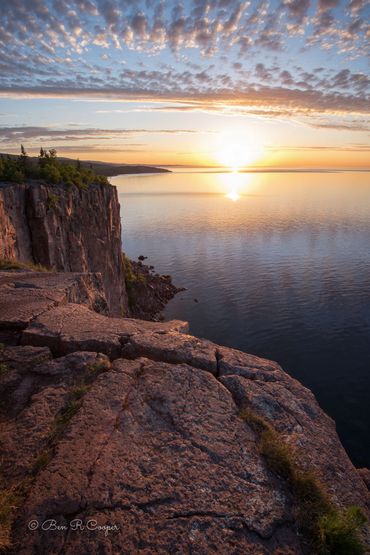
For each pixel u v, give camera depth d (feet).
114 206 209.36
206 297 267.59
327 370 165.37
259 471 16.85
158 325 30.96
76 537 12.91
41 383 22.15
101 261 181.78
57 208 135.54
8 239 109.09
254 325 217.15
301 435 19.90
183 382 22.59
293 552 13.51
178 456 17.11
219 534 13.65
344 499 16.37
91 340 26.40
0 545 12.45
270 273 332.80
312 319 222.69
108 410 19.45
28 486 14.97
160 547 12.89
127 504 14.34
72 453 16.47
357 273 324.60
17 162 154.51
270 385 23.95
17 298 35.32
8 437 17.67
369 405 137.59
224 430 19.20
